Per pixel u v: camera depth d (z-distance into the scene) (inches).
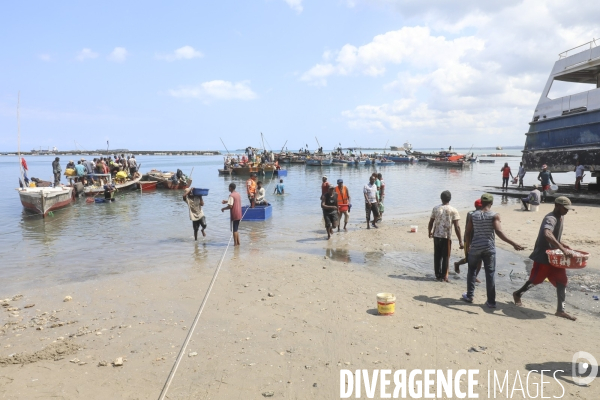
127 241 505.7
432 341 208.1
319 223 619.8
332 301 271.9
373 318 240.4
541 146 901.8
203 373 179.8
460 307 259.9
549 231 236.5
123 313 258.2
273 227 588.7
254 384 169.9
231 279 327.3
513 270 348.2
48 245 489.4
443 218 313.4
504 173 1056.2
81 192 1019.3
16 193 1172.5
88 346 210.8
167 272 354.3
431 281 320.5
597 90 748.6
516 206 751.7
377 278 328.5
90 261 404.5
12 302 285.1
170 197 1059.9
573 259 229.3
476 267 265.1
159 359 194.7
